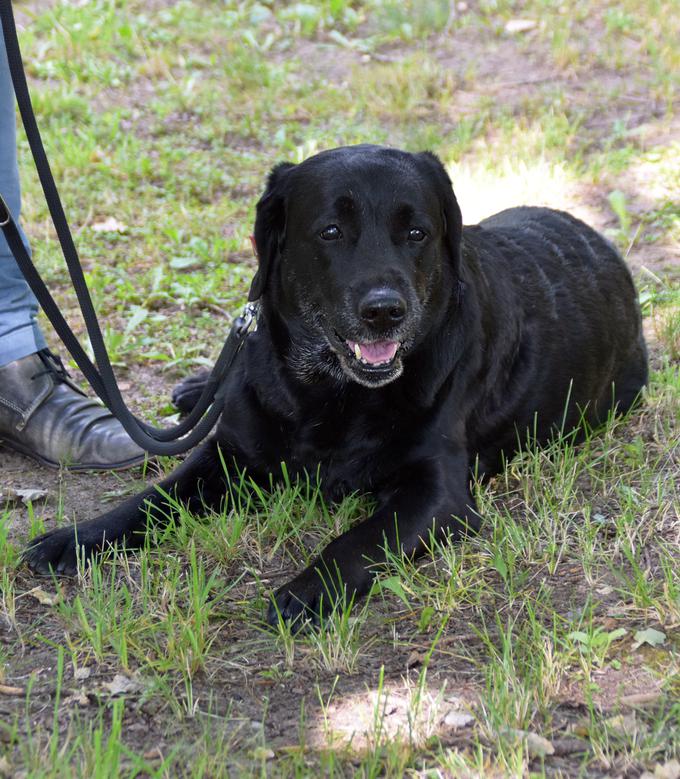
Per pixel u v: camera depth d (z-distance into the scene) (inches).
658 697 81.7
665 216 121.3
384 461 92.1
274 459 93.5
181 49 186.7
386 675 83.6
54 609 87.3
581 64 170.6
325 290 90.5
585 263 101.6
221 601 87.8
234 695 82.9
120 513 91.7
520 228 101.5
